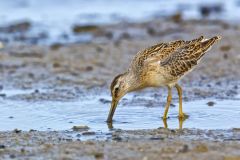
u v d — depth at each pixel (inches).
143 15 1132.5
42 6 1182.3
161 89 700.0
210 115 591.2
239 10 1155.3
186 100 650.2
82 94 687.1
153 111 614.2
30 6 1178.6
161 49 610.5
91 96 679.1
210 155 454.0
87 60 834.2
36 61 836.6
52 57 856.9
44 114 610.2
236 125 553.3
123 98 664.4
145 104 639.1
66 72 782.5
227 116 585.3
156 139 504.7
